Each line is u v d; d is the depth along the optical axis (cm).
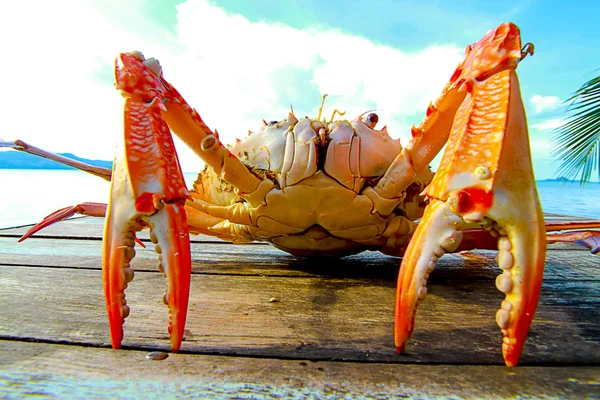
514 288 13
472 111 14
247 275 26
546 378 13
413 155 21
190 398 12
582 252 35
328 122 24
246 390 12
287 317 19
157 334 16
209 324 18
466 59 17
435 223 14
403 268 14
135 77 16
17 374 13
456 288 24
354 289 23
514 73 14
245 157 24
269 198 22
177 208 15
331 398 12
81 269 27
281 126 23
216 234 29
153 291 22
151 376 13
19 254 32
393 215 25
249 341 16
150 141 15
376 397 12
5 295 22
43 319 18
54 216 28
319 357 15
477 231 23
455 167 14
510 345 13
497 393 12
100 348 15
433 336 17
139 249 36
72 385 13
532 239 13
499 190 13
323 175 22
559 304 21
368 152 23
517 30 15
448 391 13
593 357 15
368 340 16
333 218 23
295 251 28
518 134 14
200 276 26
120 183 15
